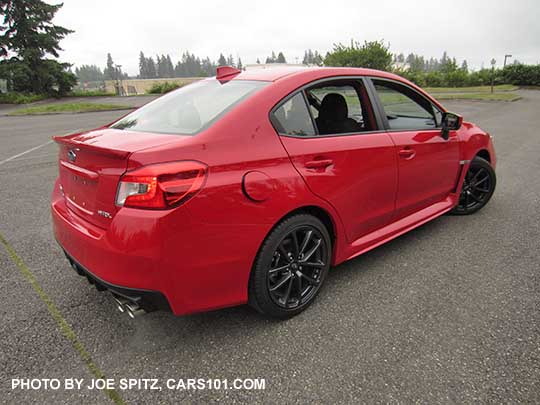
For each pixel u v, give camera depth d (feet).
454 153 12.12
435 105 11.68
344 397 6.12
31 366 6.85
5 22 103.76
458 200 13.14
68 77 110.83
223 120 7.01
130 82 201.57
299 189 7.52
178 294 6.43
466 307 8.46
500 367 6.68
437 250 11.29
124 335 7.68
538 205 15.11
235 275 6.96
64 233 7.57
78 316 8.29
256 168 6.93
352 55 126.93
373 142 9.23
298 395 6.18
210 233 6.42
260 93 7.68
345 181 8.51
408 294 9.02
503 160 23.06
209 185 6.33
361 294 9.04
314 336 7.59
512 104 67.92
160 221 5.95
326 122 9.09
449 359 6.89
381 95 10.00
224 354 7.13
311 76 8.56
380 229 10.36
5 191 17.53
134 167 6.07
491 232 12.55
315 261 8.43
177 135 6.96
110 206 6.45
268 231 7.11
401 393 6.17
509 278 9.67
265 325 7.96
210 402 6.09
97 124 44.75
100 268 6.48
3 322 8.05
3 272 10.15
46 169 21.79
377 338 7.49
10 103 92.27
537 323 7.87
